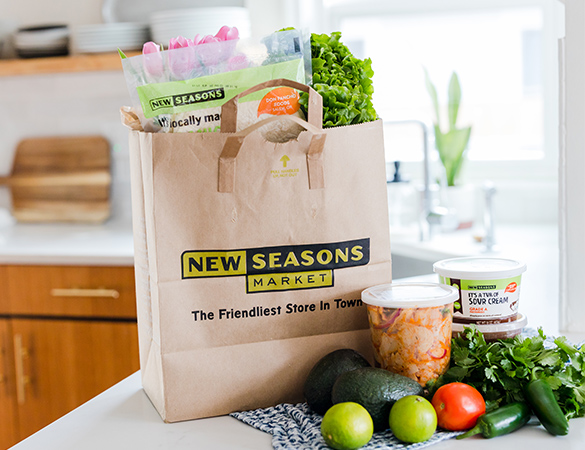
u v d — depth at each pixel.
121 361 2.16
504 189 2.63
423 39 2.69
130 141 0.92
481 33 2.65
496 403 0.83
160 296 0.86
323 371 0.86
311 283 0.92
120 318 2.14
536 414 0.79
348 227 0.92
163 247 0.85
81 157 2.79
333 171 0.91
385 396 0.78
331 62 0.97
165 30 2.29
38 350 2.22
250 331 0.90
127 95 2.73
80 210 2.81
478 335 0.89
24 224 2.88
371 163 0.93
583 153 1.13
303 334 0.92
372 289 0.92
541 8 2.58
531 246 2.09
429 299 0.85
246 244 0.88
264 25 2.59
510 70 2.65
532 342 0.89
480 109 2.71
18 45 2.54
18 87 2.83
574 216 1.15
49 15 2.78
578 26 1.11
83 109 2.79
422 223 2.24
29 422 2.25
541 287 1.52
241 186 0.87
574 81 1.12
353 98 0.95
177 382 0.87
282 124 0.91
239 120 0.90
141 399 0.97
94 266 2.14
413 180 2.71
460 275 0.93
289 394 0.92
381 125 0.93
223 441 0.81
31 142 2.84
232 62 0.90
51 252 2.17
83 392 2.20
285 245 0.90
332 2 2.76
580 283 1.16
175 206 0.86
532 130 2.67
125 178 2.80
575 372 0.85
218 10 2.27
